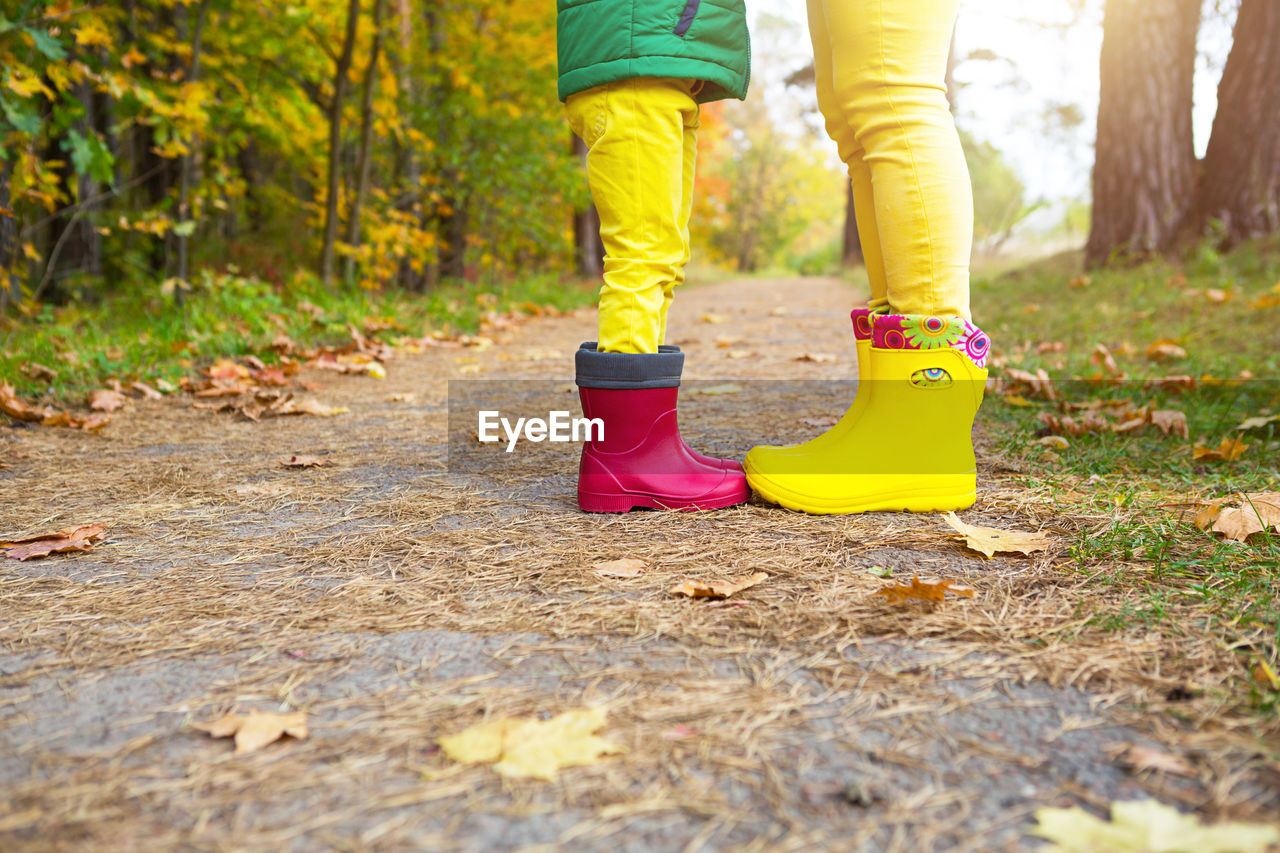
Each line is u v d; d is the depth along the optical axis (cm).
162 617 123
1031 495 179
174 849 71
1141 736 86
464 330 598
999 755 84
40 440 254
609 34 157
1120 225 691
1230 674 98
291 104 741
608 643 112
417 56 799
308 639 115
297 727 90
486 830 73
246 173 1011
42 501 189
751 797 78
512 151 874
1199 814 74
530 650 110
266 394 320
